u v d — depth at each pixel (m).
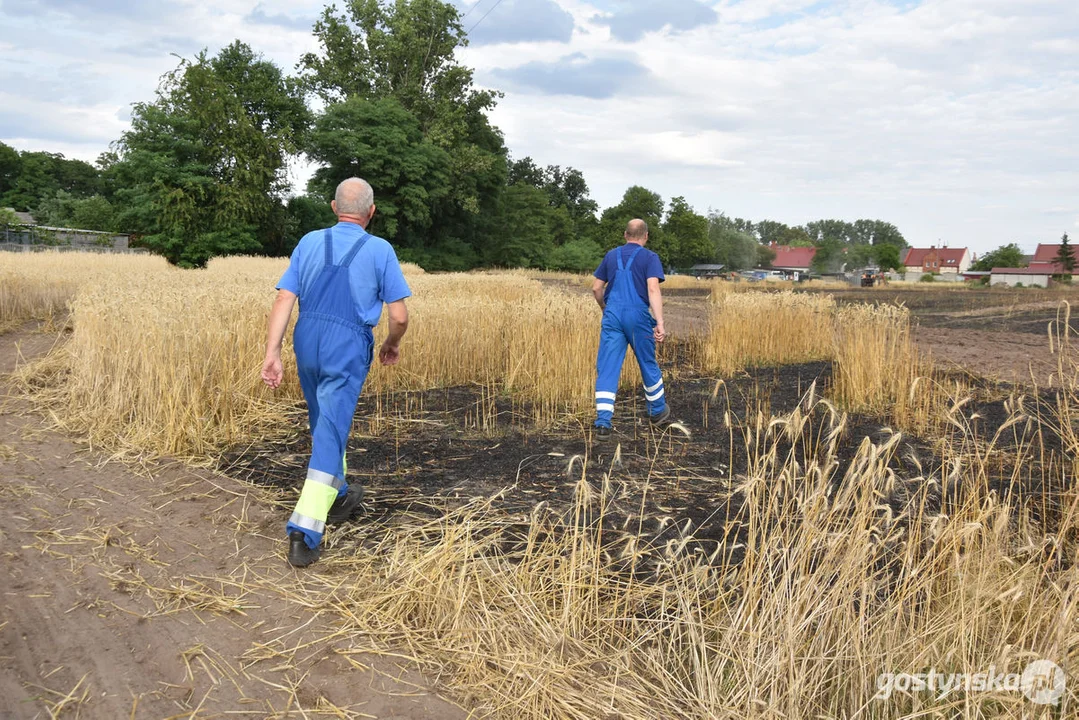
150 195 48.09
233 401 6.09
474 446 5.62
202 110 48.53
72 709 2.44
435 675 2.73
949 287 52.34
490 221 64.25
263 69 55.66
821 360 10.48
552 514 4.12
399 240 55.75
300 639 2.91
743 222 184.00
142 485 4.60
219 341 6.36
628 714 2.54
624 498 4.43
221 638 2.90
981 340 12.77
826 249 118.12
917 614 2.89
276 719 2.44
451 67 57.78
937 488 4.52
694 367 9.80
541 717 2.50
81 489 4.48
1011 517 3.96
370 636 2.95
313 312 3.63
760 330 10.46
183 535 3.85
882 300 28.19
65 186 99.19
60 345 9.73
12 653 2.73
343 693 2.59
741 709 2.58
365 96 55.19
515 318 9.18
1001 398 7.24
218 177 50.41
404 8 55.47
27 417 6.16
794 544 3.10
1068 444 5.23
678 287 40.78
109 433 5.62
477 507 4.24
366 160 51.00
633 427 6.30
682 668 2.77
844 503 2.96
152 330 6.04
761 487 3.26
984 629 2.66
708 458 5.30
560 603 3.19
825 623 2.70
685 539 3.29
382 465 5.09
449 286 17.59
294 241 58.03
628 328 5.96
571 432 6.11
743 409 7.02
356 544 3.76
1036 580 2.82
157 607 3.11
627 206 92.00
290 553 3.49
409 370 8.24
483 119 62.72
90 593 3.20
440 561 3.16
